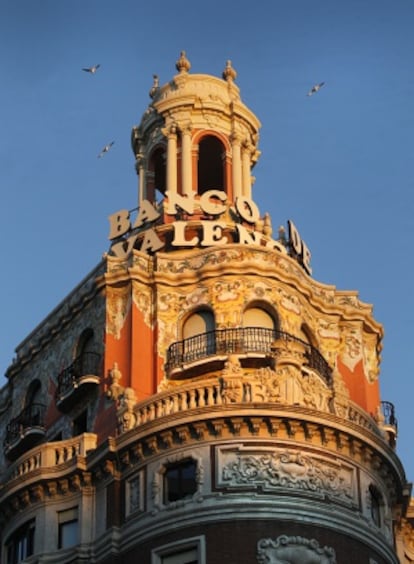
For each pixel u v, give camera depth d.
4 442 67.50
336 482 55.09
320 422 55.22
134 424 57.16
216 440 54.75
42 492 58.56
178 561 53.06
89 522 56.97
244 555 52.16
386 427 63.91
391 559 56.44
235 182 70.81
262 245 65.44
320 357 61.66
